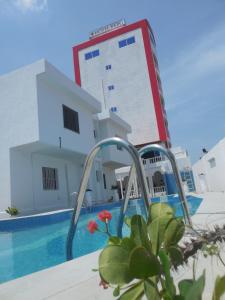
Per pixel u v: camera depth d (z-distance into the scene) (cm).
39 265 486
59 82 1171
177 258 89
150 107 3244
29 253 577
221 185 1708
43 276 246
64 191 1370
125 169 2497
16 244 676
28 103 1075
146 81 3331
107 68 3534
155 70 3406
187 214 260
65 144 1222
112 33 3609
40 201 1180
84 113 1481
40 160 1242
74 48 3750
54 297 195
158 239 89
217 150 1647
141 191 204
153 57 3534
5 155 1070
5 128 1094
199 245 99
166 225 92
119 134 1994
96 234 604
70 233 320
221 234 103
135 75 3391
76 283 218
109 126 1814
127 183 326
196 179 2589
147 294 75
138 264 75
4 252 595
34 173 1183
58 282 225
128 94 3362
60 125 1212
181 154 2889
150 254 77
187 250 97
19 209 1050
